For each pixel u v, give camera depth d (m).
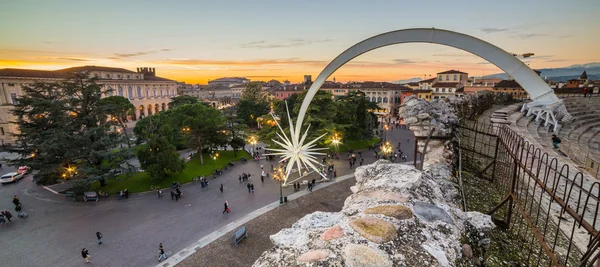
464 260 4.18
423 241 3.70
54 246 20.95
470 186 10.60
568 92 44.81
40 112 31.31
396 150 48.59
